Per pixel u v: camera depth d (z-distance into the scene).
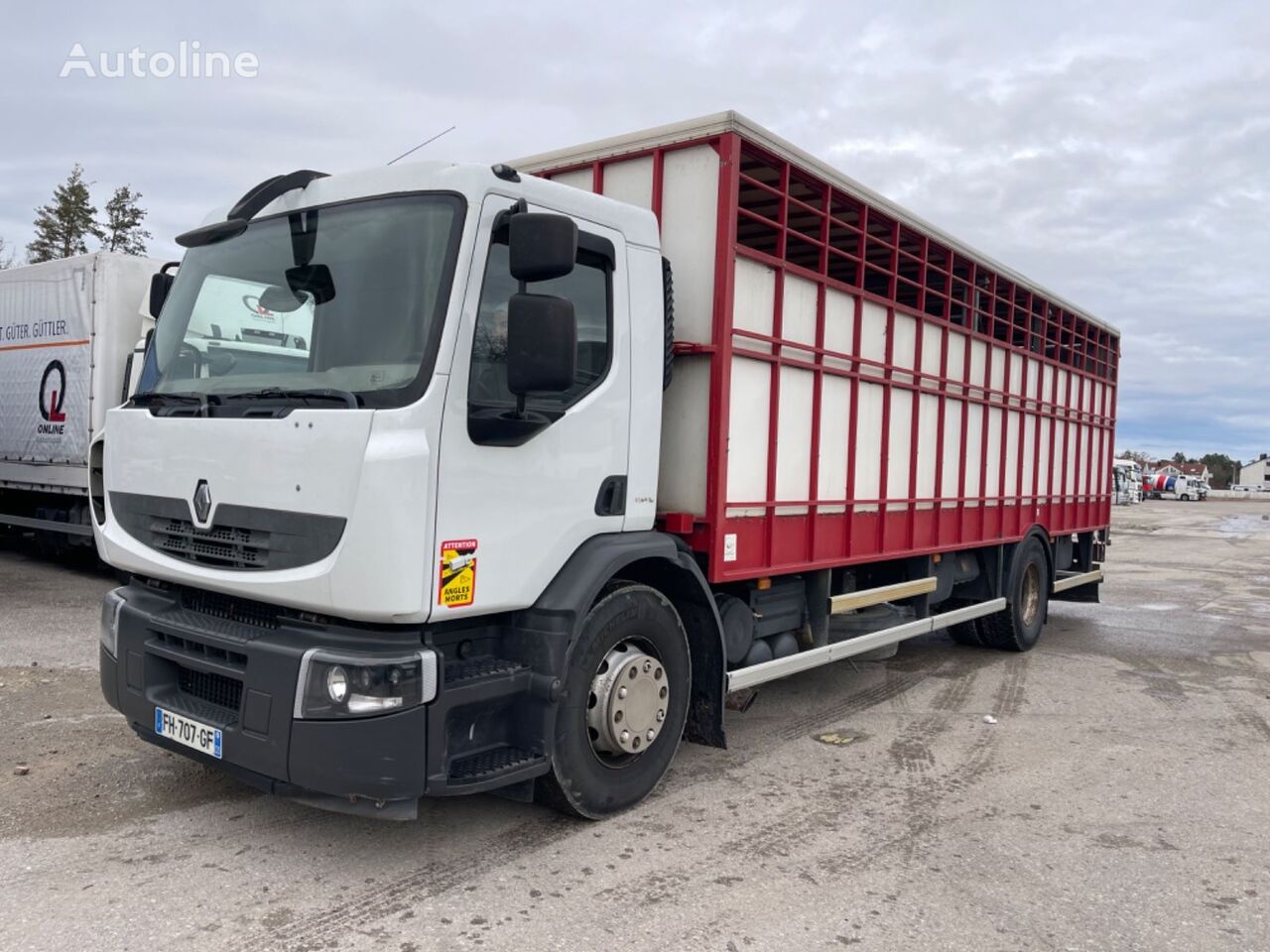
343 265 3.97
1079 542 11.28
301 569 3.61
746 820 4.71
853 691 7.58
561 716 4.21
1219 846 4.62
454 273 3.70
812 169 5.64
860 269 6.26
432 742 3.63
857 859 4.30
